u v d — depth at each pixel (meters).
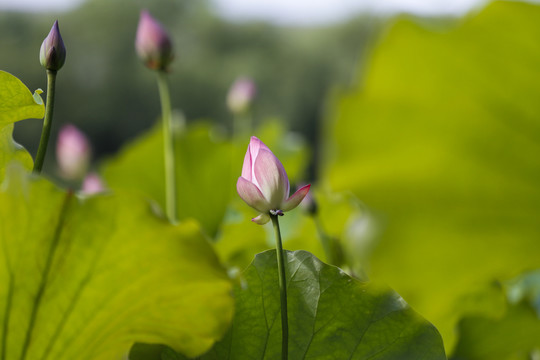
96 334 1.48
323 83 52.03
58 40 1.67
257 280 1.60
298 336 1.59
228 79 52.84
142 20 2.38
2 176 1.63
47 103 1.67
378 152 1.29
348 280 1.59
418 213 1.30
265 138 3.72
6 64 47.62
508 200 1.32
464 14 1.30
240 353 1.59
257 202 1.65
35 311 1.47
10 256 1.44
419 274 1.32
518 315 1.77
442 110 1.29
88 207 1.42
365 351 1.58
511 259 1.33
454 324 1.72
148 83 52.00
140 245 1.43
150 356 1.57
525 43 1.30
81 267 1.45
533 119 1.30
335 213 2.15
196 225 1.43
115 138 51.59
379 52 1.29
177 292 1.46
